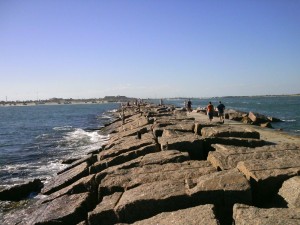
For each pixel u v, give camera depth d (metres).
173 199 6.67
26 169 17.55
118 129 28.41
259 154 9.16
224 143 12.31
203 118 29.89
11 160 20.73
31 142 30.11
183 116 27.48
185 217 5.78
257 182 7.01
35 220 8.68
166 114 29.84
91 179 9.92
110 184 8.54
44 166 18.11
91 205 9.16
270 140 15.46
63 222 8.30
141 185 7.74
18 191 12.30
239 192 6.46
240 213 5.54
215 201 6.54
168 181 7.68
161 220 5.91
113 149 13.94
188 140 11.96
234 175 7.05
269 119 37.16
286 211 5.46
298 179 6.68
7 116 88.06
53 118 72.62
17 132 41.59
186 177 8.27
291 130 28.03
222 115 26.75
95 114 81.31
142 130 18.91
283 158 8.24
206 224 5.41
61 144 27.11
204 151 12.34
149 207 6.74
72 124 51.75
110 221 6.93
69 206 8.76
